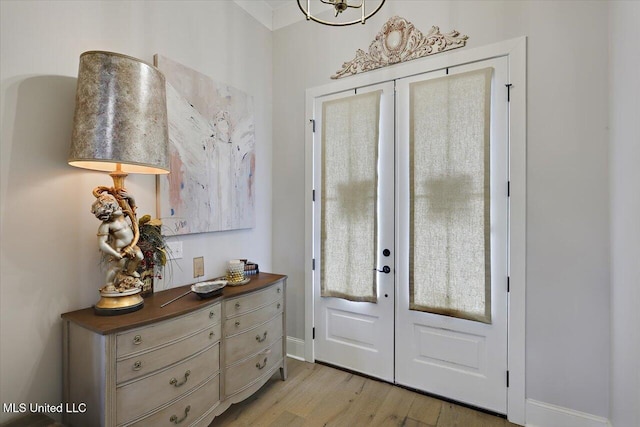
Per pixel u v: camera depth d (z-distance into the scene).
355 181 2.56
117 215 1.54
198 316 1.71
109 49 1.76
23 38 1.45
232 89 2.54
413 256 2.33
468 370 2.16
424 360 2.32
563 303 1.87
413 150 2.33
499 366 2.06
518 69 1.99
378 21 2.50
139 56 1.91
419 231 2.31
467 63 2.16
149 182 1.96
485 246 2.08
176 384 1.59
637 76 1.39
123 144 1.39
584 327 1.82
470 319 2.12
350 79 2.62
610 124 1.73
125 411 1.38
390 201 2.44
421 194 2.30
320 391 2.33
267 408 2.12
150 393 1.47
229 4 2.56
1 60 1.38
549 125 1.91
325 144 2.72
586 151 1.81
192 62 2.24
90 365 1.38
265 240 2.96
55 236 1.56
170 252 2.07
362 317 2.57
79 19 1.64
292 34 2.94
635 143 1.41
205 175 2.29
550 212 1.91
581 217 1.83
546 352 1.92
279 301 2.40
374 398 2.25
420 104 2.30
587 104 1.81
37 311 1.49
